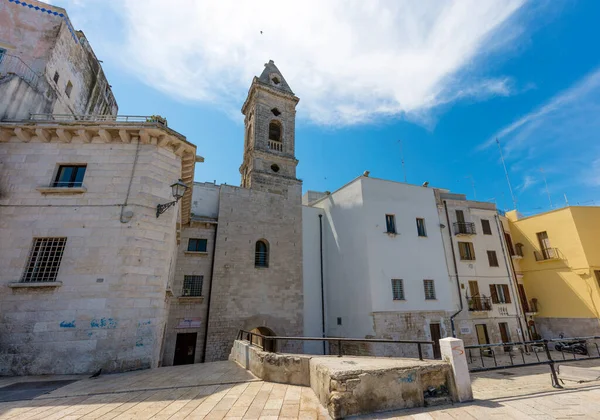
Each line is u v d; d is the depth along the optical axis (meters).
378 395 5.44
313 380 6.74
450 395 5.99
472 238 26.28
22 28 15.15
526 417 5.12
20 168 12.03
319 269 25.52
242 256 21.30
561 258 25.83
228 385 7.60
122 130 12.48
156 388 7.42
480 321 23.80
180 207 16.17
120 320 10.41
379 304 20.61
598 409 5.48
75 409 5.80
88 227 11.37
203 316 19.36
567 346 23.16
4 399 6.58
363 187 23.39
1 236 11.03
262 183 24.38
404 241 23.25
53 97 15.41
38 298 10.31
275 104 28.31
